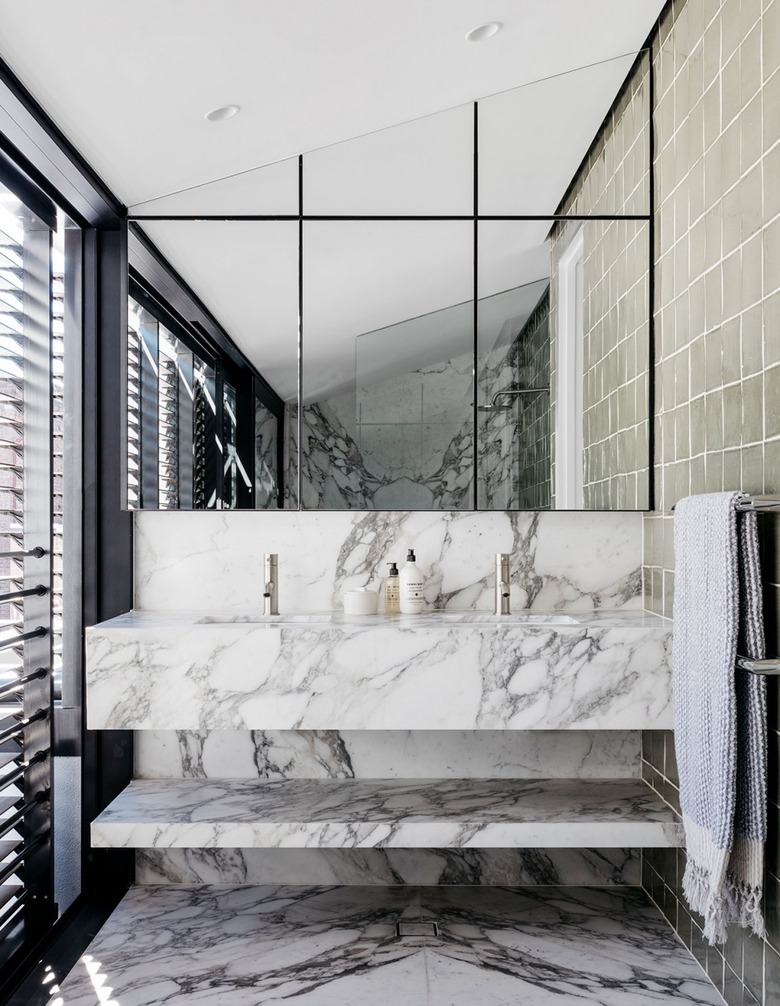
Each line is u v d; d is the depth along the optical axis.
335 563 2.40
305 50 1.83
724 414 1.75
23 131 1.82
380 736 2.36
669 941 2.02
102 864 2.32
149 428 2.36
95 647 1.98
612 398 2.30
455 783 2.30
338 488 2.33
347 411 2.34
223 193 2.35
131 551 2.38
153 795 2.21
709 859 1.56
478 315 2.34
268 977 1.85
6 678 2.17
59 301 2.37
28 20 1.54
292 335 2.35
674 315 2.10
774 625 1.56
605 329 2.31
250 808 2.08
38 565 2.07
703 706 1.61
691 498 1.70
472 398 2.33
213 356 2.35
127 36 1.64
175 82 1.83
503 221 2.35
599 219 2.32
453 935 2.05
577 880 2.37
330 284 2.36
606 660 1.95
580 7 1.96
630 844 1.94
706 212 1.85
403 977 1.84
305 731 2.37
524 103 2.33
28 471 2.08
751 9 1.59
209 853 2.37
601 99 2.31
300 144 2.28
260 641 1.96
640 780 2.32
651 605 2.31
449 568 2.39
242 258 2.36
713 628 1.56
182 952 1.96
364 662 1.95
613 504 2.31
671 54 2.10
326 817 2.00
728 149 1.72
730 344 1.71
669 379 2.14
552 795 2.19
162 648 1.97
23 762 2.07
